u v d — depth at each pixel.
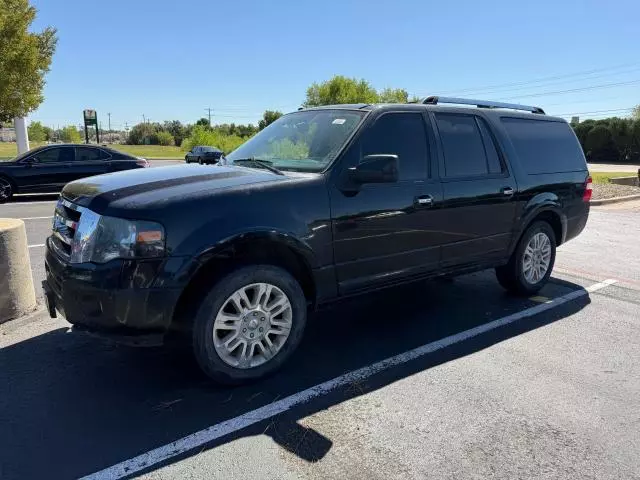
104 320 3.12
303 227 3.57
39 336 4.28
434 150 4.47
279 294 3.59
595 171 34.53
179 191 3.31
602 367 3.92
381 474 2.64
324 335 4.47
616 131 47.91
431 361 3.97
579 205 5.93
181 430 3.01
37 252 7.25
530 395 3.47
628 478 2.64
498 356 4.08
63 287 3.25
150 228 3.07
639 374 3.81
